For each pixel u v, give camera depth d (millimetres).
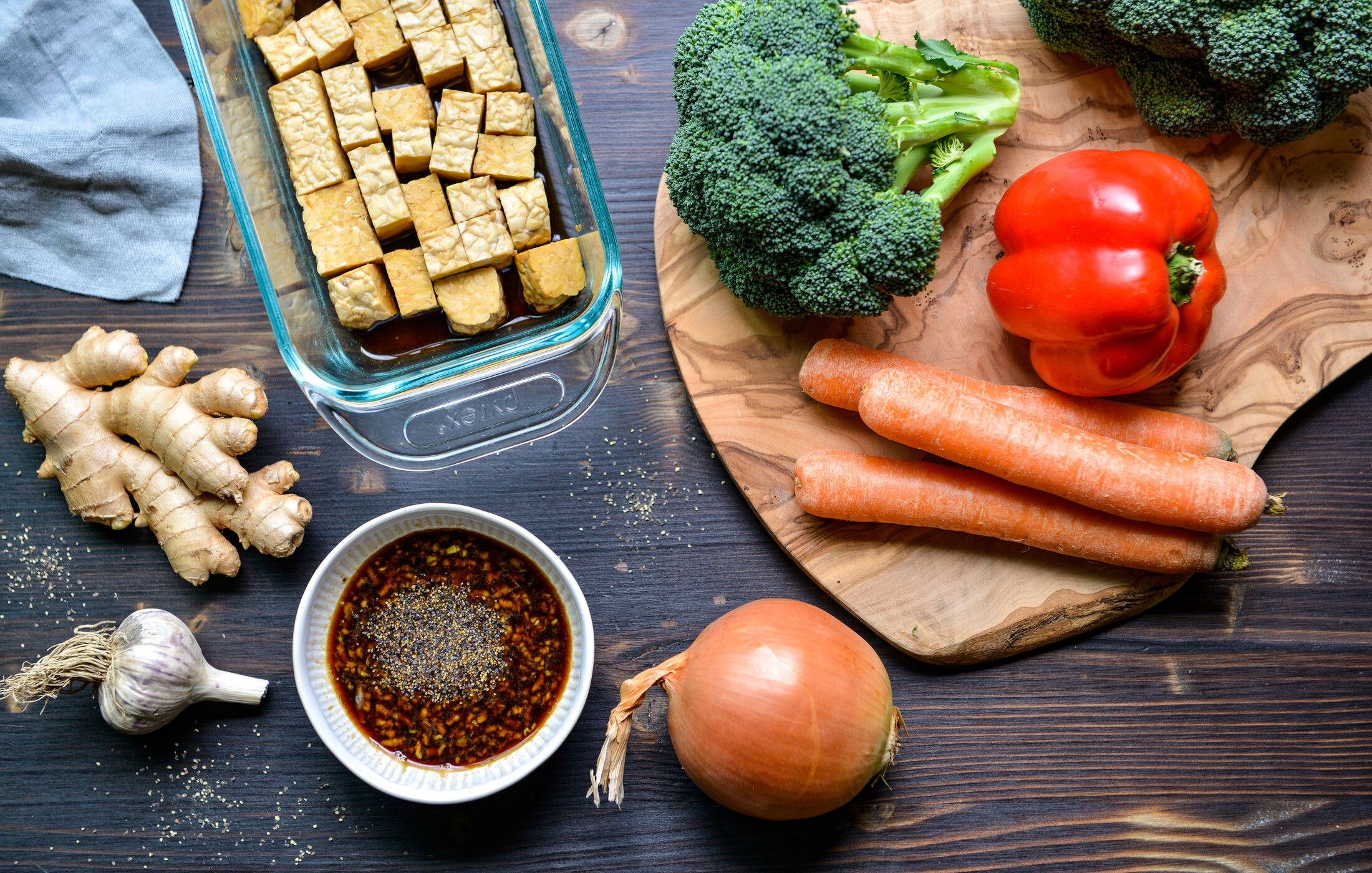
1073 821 627
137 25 633
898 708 630
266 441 634
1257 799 628
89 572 633
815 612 599
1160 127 611
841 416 625
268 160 632
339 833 626
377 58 626
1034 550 622
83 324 638
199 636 630
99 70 632
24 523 635
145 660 600
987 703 629
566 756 626
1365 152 619
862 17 625
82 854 625
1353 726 628
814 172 567
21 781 627
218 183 642
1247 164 623
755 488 623
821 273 582
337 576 614
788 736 578
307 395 620
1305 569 633
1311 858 625
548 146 632
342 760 591
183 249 639
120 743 628
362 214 626
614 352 636
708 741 584
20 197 627
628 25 641
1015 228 590
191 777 627
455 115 623
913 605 620
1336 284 620
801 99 566
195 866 625
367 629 624
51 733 628
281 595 631
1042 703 629
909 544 623
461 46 623
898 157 596
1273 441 635
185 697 610
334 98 622
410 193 626
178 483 617
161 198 638
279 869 625
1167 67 598
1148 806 627
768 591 634
